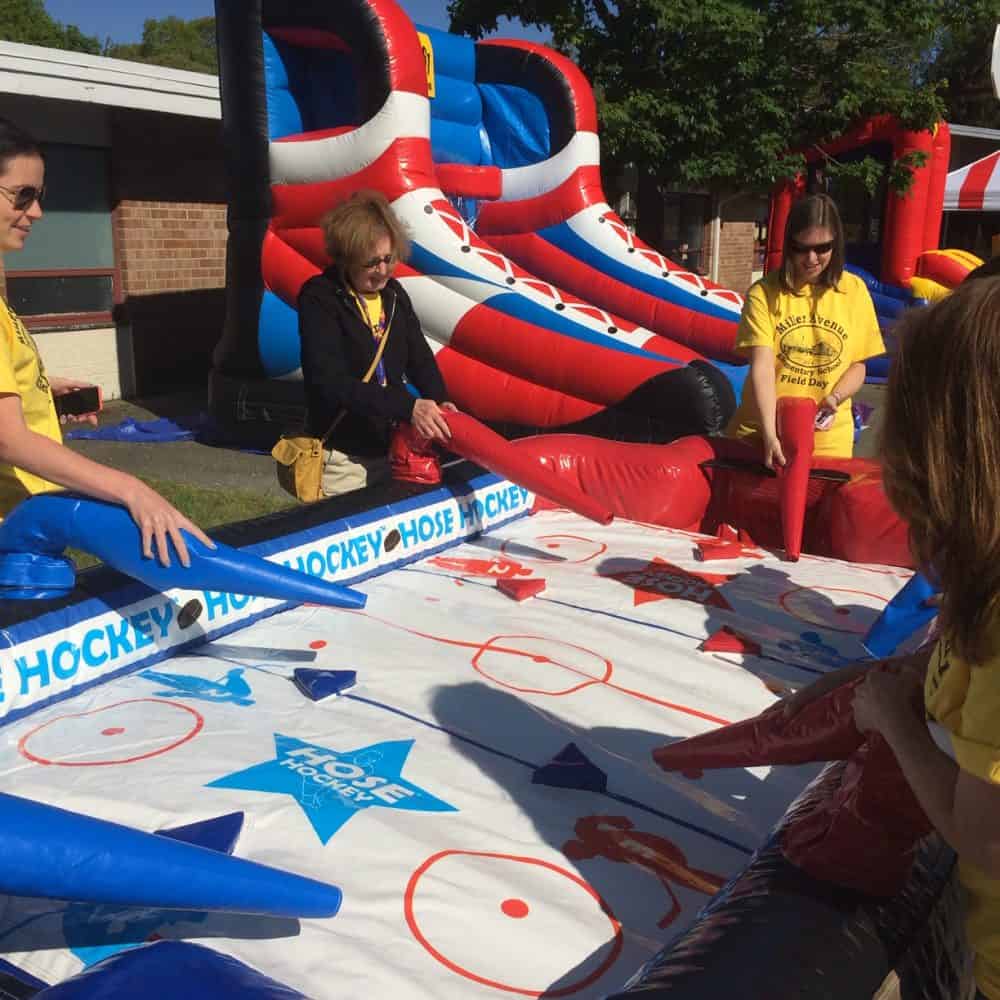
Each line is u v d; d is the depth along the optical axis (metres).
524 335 8.25
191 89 10.68
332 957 1.61
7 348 2.28
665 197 16.95
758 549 3.81
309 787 2.09
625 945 1.71
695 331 9.67
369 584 3.37
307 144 8.17
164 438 9.52
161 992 1.28
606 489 4.32
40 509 2.39
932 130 14.38
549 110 10.45
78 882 1.44
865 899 1.49
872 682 1.42
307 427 3.89
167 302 12.13
